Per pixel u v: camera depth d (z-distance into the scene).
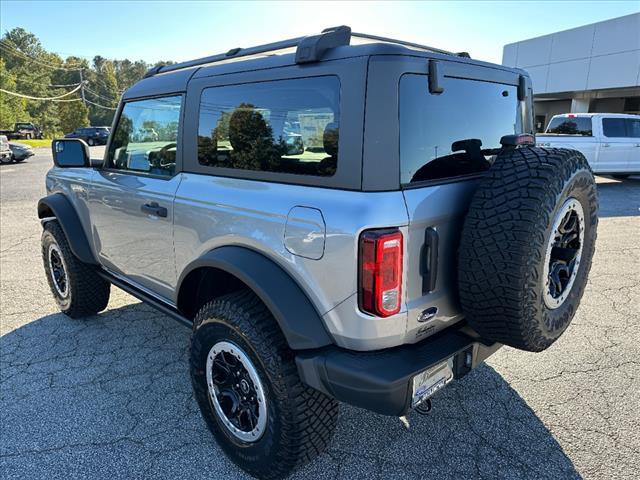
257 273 2.08
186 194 2.58
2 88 68.56
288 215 2.01
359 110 1.84
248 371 2.20
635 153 12.22
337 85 1.91
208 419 2.53
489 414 2.84
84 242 3.75
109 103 116.94
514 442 2.59
